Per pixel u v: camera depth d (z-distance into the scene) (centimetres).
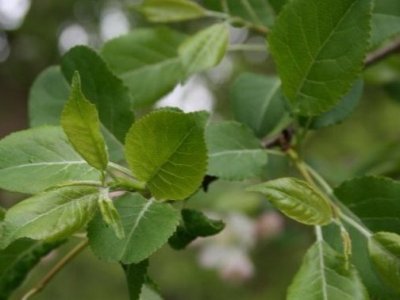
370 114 171
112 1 291
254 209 107
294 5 47
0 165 42
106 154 40
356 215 47
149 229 40
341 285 42
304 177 51
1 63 328
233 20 59
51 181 41
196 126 39
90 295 220
